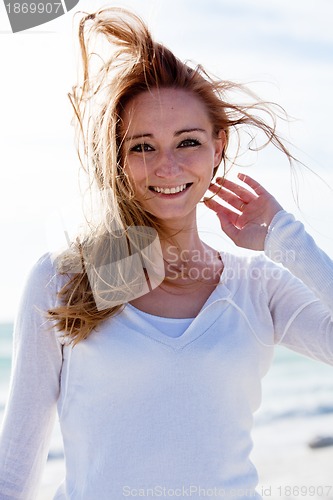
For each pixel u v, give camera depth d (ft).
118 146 6.91
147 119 6.75
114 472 6.18
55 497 6.55
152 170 6.77
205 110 7.06
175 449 6.24
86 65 7.17
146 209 6.88
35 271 6.65
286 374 36.24
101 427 6.28
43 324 6.50
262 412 33.78
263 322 7.00
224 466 6.36
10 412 6.48
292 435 31.09
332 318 6.91
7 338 41.47
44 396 6.51
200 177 6.89
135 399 6.29
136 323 6.52
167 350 6.39
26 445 6.47
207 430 6.34
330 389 35.76
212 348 6.50
